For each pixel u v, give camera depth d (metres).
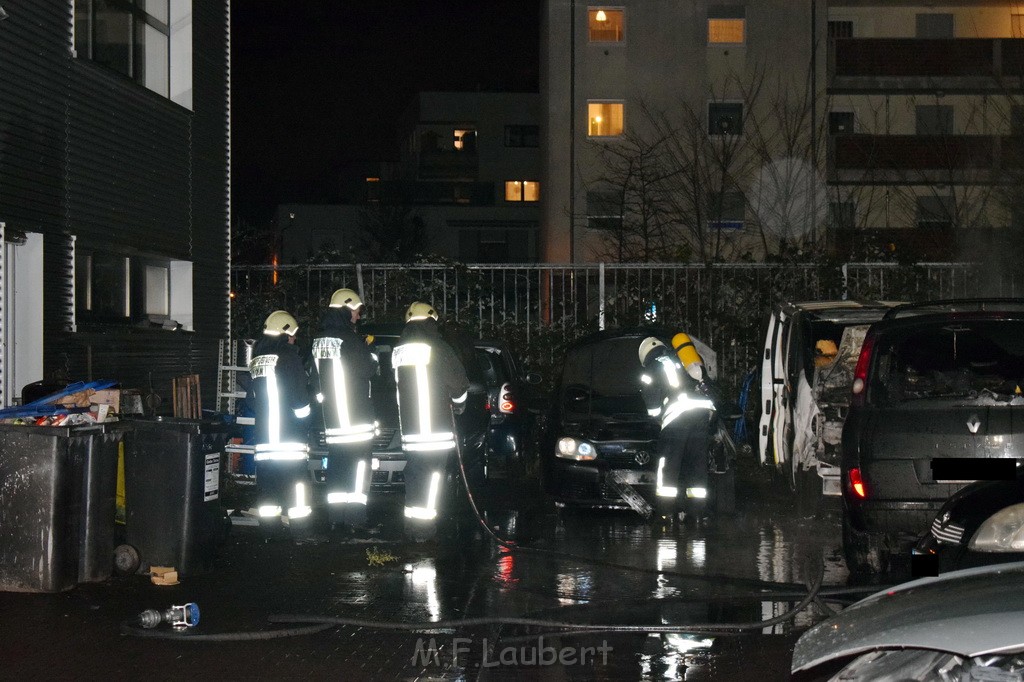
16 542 6.87
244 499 10.78
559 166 34.38
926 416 7.15
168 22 13.13
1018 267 16.97
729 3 34.00
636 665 5.63
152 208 12.33
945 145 30.95
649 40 34.25
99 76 11.12
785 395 11.16
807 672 3.95
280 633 6.04
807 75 33.91
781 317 11.74
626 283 16.14
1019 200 26.50
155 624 6.12
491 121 52.53
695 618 6.55
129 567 7.32
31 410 7.10
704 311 16.08
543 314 16.19
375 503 10.91
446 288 16.09
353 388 9.04
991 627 3.49
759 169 32.41
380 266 16.11
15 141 9.61
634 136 33.28
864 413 7.35
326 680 5.34
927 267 16.03
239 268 15.98
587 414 10.72
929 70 33.66
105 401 7.51
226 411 13.98
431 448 8.70
